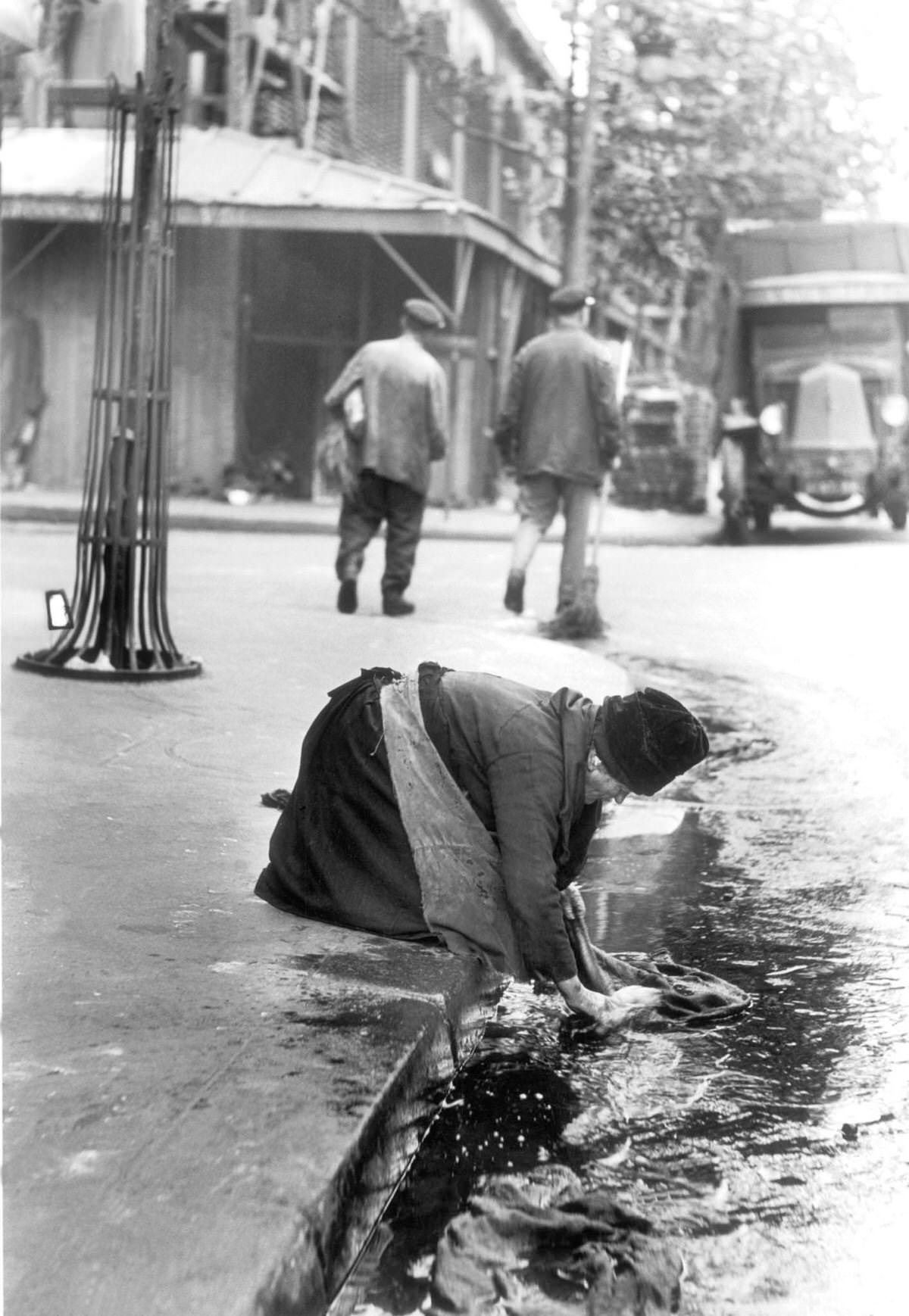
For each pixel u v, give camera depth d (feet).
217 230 73.82
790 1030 12.58
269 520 61.87
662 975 13.44
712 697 27.61
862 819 19.80
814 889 16.71
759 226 69.77
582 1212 9.45
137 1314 7.22
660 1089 11.34
